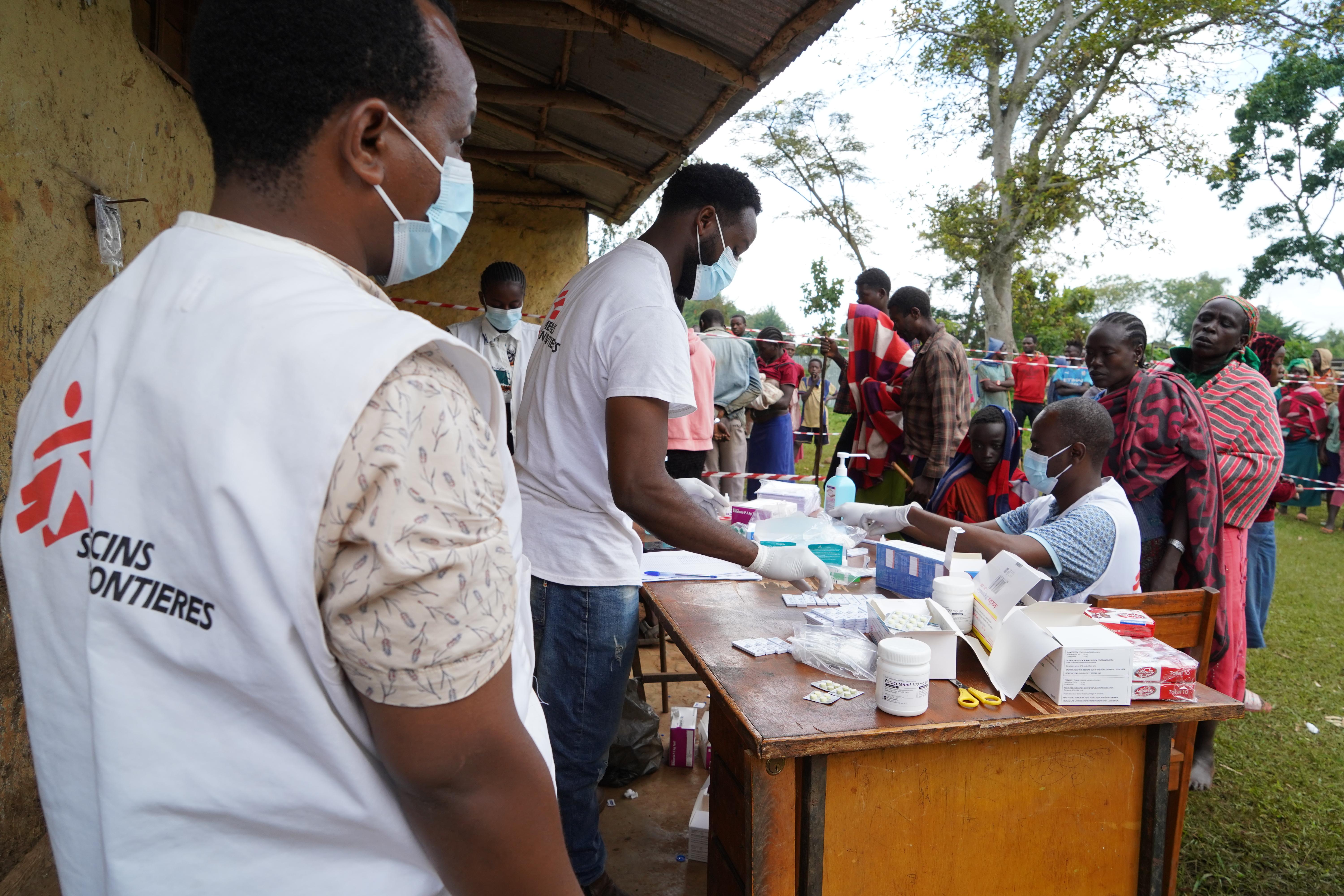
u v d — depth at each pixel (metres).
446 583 0.63
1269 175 23.81
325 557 0.61
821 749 1.50
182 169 3.16
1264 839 2.80
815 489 3.06
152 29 2.91
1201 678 2.22
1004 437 3.23
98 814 0.69
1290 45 15.98
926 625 1.80
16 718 2.14
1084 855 1.73
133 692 0.65
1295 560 7.09
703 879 2.51
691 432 4.33
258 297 0.66
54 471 0.70
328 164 0.75
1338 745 3.52
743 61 3.23
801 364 9.59
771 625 2.08
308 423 0.60
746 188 2.15
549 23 3.38
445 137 0.80
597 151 5.61
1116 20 15.59
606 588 2.02
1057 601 2.29
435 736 0.64
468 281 6.88
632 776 2.99
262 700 0.64
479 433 0.69
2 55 1.96
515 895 0.72
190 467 0.61
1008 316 17.47
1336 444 8.72
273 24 0.70
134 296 0.72
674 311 1.96
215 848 0.67
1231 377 3.27
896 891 1.65
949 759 1.64
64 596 0.69
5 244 1.98
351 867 0.70
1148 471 2.97
